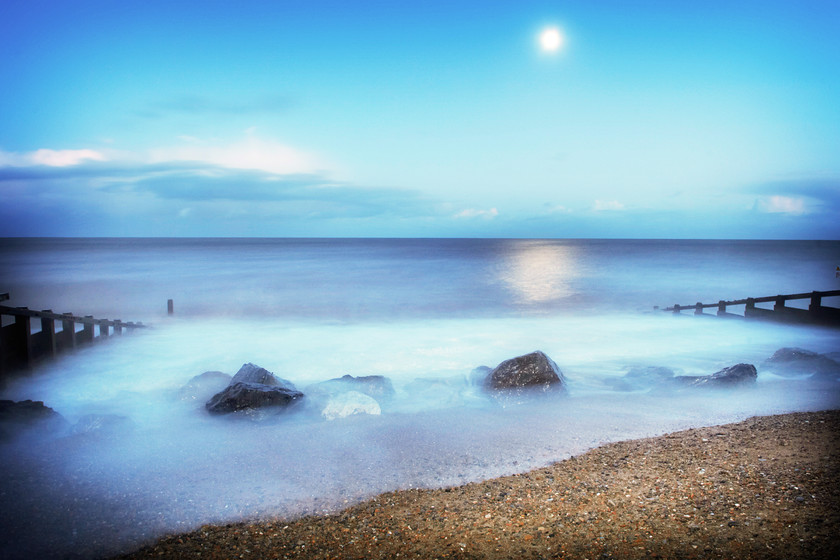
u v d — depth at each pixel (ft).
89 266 260.01
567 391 37.78
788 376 42.11
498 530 17.80
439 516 19.27
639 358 53.16
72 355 52.90
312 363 52.60
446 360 53.47
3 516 19.90
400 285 166.09
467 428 30.66
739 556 15.16
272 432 30.30
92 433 29.19
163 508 20.71
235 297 132.77
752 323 76.07
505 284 170.81
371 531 18.37
